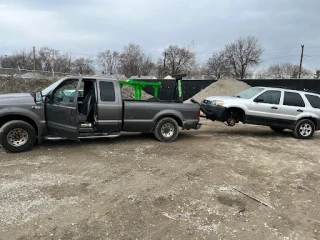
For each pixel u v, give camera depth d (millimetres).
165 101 8758
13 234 3297
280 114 9984
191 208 4207
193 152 7355
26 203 4070
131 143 8008
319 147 8945
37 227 3469
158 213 3990
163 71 68500
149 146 7738
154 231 3529
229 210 4215
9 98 6508
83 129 7258
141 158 6570
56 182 4898
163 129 8336
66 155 6539
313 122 10406
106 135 7500
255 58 68625
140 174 5496
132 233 3457
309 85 20031
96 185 4848
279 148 8492
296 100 10219
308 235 3652
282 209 4355
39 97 6641
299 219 4066
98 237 3334
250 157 7223
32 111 6539
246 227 3760
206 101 10695
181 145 8086
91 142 7910
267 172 6082
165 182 5156
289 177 5844
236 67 70125
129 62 71688
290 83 21141
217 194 4766
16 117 6680
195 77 59438
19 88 23391
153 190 4770
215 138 9508
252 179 5602
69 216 3770
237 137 9922
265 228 3764
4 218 3635
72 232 3402
